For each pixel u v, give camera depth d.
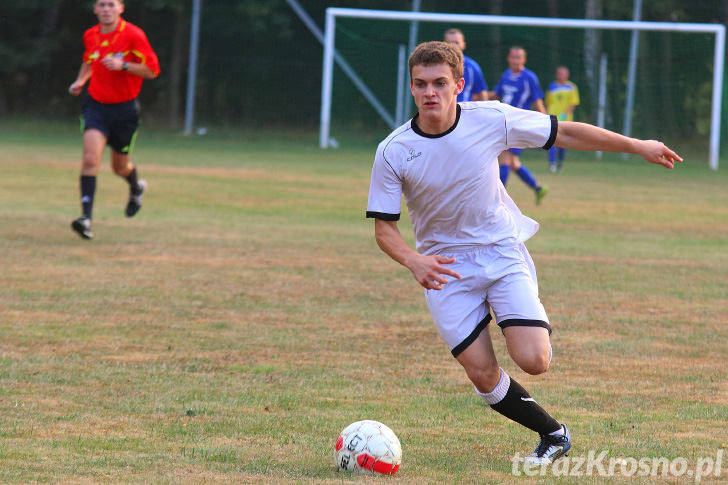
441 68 9.02
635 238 26.52
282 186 38.47
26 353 13.17
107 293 17.33
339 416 10.70
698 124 73.19
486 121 9.43
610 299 17.88
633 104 74.81
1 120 80.44
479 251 9.60
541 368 9.12
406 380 12.31
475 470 8.93
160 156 52.94
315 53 86.62
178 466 8.85
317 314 16.12
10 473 8.55
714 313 16.83
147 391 11.52
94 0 83.69
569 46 78.25
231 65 85.25
